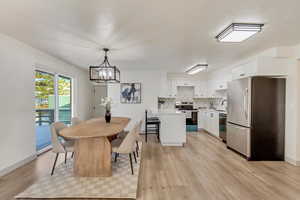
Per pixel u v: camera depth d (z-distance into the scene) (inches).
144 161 136.8
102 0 69.8
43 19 87.0
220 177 109.3
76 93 219.6
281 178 108.0
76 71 218.7
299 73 129.3
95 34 106.7
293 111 131.1
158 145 183.3
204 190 94.0
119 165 127.0
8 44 112.3
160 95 247.6
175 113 182.9
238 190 94.0
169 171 118.3
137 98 245.4
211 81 262.5
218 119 210.1
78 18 85.9
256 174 113.7
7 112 112.3
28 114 132.0
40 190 92.1
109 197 86.6
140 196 88.1
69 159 138.0
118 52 148.3
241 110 146.6
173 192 91.9
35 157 139.6
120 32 103.8
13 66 116.9
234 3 71.8
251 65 141.6
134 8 76.1
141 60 180.5
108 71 129.9
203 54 156.0
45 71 157.6
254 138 138.3
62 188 94.3
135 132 115.5
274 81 138.4
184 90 284.4
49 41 120.2
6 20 88.0
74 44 126.5
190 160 139.1
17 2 70.9
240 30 93.4
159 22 90.0
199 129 267.0
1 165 108.1
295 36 110.7
